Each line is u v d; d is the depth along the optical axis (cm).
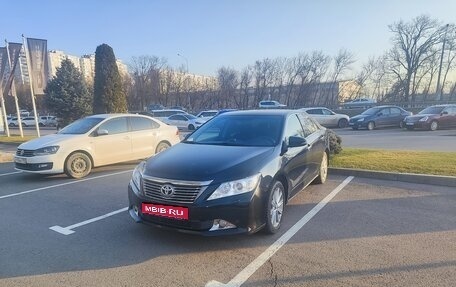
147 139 938
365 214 497
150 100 6875
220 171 382
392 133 1916
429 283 307
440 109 2038
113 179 779
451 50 4769
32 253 385
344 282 312
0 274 339
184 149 469
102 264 356
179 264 352
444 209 514
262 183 394
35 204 583
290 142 478
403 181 693
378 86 5975
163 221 386
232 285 312
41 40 1692
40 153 753
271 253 374
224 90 6769
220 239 412
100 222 484
